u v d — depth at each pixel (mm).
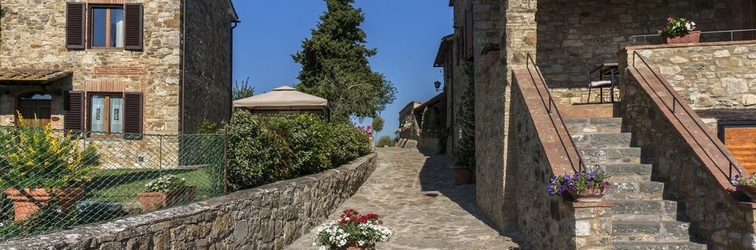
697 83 8109
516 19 8250
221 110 18906
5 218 5164
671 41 8539
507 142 8164
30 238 3947
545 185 6449
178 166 6828
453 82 17625
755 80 8008
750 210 5211
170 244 5156
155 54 14305
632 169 7043
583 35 11305
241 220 6551
